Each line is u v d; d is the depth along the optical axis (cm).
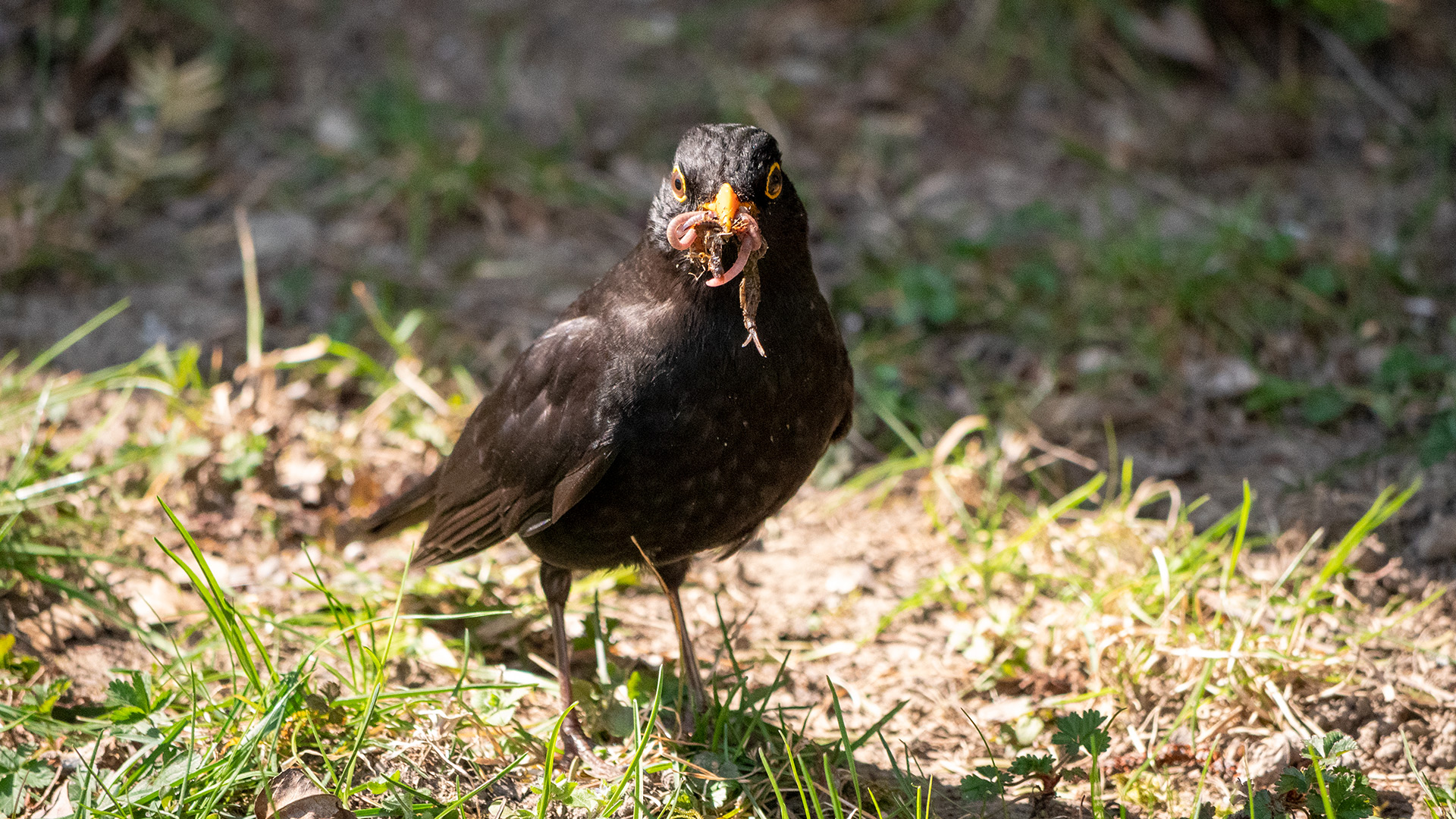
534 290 1148
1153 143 1362
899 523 920
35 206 1163
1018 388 1046
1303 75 1447
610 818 615
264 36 1420
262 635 749
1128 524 869
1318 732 688
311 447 928
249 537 852
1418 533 864
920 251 1210
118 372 941
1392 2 1474
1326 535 863
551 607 727
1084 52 1452
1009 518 912
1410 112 1398
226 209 1229
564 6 1509
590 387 652
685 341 632
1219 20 1474
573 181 1264
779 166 630
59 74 1338
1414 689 726
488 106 1346
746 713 704
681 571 723
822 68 1443
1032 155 1352
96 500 840
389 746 639
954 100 1412
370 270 1152
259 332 981
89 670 711
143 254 1168
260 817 591
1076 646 770
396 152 1283
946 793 670
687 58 1452
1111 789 673
